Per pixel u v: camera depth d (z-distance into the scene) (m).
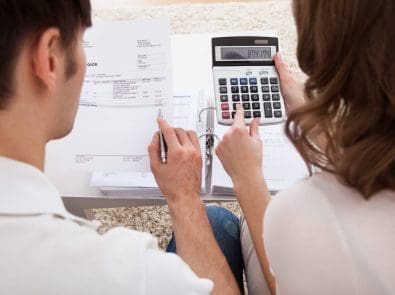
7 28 0.40
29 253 0.40
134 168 0.76
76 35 0.46
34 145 0.46
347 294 0.46
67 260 0.41
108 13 1.77
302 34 0.49
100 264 0.41
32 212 0.42
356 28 0.43
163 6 1.78
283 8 1.74
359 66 0.45
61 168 0.79
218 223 0.92
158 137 0.74
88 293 0.40
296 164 0.80
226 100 0.79
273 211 0.50
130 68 0.75
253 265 0.84
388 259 0.45
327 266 0.46
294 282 0.50
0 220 0.41
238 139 0.73
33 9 0.40
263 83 0.80
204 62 0.93
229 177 0.79
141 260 0.42
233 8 1.75
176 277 0.42
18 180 0.43
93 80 0.76
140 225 1.42
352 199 0.47
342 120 0.47
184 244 0.70
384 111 0.45
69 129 0.54
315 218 0.47
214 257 0.69
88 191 0.81
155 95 0.75
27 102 0.44
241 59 0.81
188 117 0.83
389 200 0.46
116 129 0.76
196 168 0.73
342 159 0.46
